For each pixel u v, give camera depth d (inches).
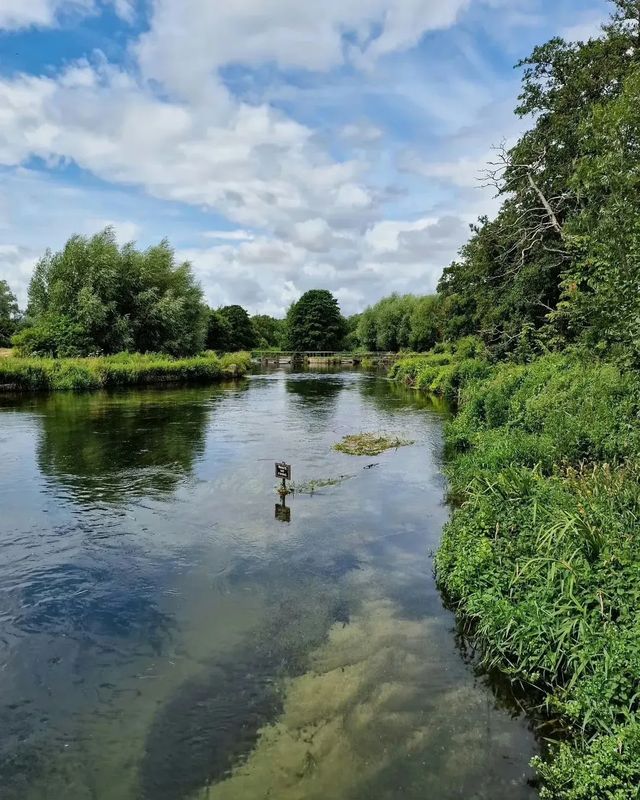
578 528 235.6
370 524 384.2
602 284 369.7
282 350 3900.1
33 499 439.8
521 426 498.6
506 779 166.4
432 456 597.0
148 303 1798.7
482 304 1081.4
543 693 201.5
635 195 363.9
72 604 275.9
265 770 172.2
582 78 800.3
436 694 206.2
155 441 675.4
